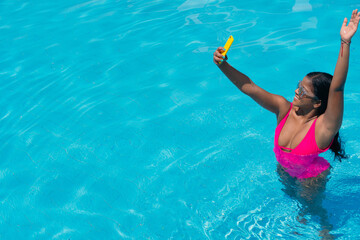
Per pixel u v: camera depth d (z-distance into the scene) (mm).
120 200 3463
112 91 4797
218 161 3725
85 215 3357
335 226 2939
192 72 4941
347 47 2322
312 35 5297
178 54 5289
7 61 5652
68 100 4738
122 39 5785
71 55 5590
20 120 4508
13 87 5078
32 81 5148
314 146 2779
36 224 3320
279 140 2969
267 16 5855
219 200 3355
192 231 3135
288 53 5012
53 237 3195
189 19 6047
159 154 3883
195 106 4410
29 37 6199
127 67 5184
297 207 3123
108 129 4246
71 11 6867
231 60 5008
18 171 3857
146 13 6418
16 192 3635
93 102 4652
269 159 3670
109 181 3656
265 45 5215
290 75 4660
